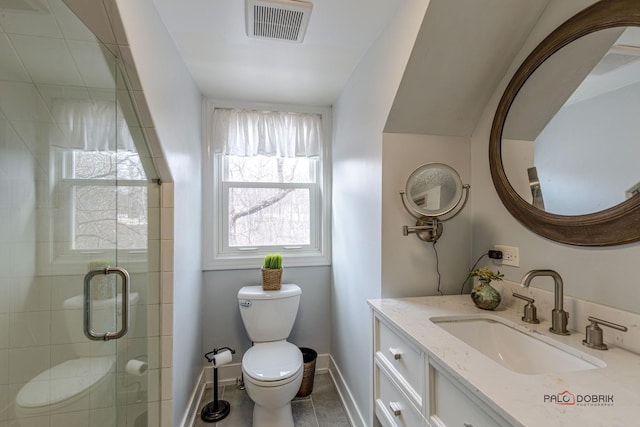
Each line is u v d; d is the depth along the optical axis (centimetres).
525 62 125
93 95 112
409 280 150
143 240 142
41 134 109
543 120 118
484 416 70
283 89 210
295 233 243
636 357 84
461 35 121
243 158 237
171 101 146
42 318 112
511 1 115
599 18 97
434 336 99
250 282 228
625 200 89
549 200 114
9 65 100
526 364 104
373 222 157
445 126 152
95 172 121
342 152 210
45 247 113
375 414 135
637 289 87
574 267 105
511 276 133
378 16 138
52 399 114
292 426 170
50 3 89
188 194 178
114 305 127
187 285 174
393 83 137
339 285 215
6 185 105
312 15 136
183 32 146
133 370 140
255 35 148
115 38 97
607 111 95
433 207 148
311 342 237
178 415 155
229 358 189
